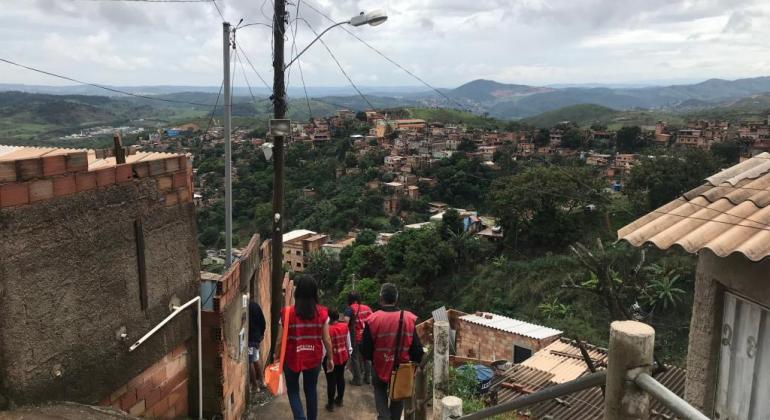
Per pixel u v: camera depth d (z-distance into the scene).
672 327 25.98
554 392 1.98
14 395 3.11
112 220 3.90
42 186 3.28
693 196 3.80
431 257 38.88
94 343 3.73
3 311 3.04
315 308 4.81
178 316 4.79
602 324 29.28
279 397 6.84
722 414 3.56
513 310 34.12
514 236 42.84
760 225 3.04
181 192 4.82
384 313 4.54
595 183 42.91
